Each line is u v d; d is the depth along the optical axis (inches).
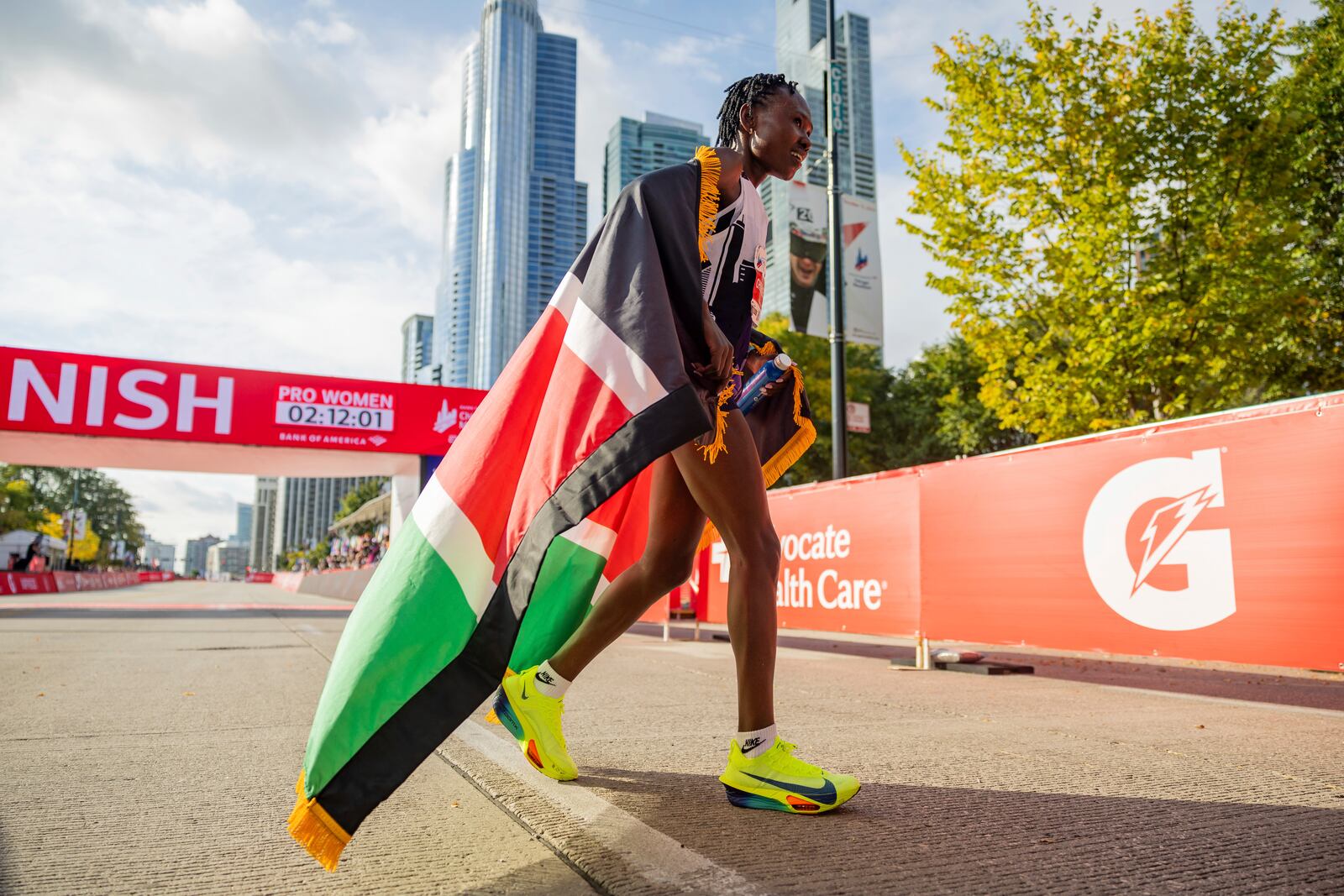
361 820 51.3
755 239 77.7
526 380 63.5
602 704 140.9
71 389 545.6
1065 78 452.8
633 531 101.8
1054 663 244.2
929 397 1111.6
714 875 54.4
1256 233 418.0
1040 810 72.4
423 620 55.8
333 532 1755.7
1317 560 132.6
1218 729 118.0
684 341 65.1
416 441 611.2
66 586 1523.1
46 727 115.9
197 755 97.3
